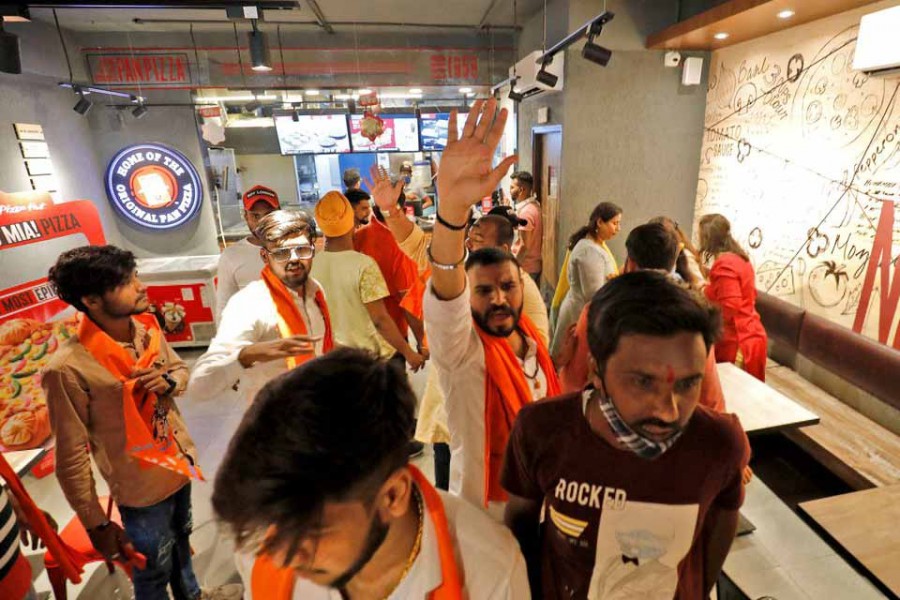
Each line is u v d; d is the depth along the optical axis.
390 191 2.99
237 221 6.73
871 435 2.68
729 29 3.51
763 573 2.07
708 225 2.85
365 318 2.32
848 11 2.98
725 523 0.94
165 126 5.74
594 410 0.82
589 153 4.51
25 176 4.50
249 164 8.52
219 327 1.64
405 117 6.35
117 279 1.47
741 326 2.78
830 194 3.20
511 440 0.93
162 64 5.64
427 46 6.03
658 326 0.67
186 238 5.99
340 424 0.45
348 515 0.48
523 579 0.71
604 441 0.81
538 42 5.15
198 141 5.84
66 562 1.62
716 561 0.98
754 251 3.96
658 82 4.39
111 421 1.52
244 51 5.76
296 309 1.71
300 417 0.44
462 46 6.08
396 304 2.88
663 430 0.72
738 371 2.49
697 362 0.69
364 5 4.89
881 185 2.83
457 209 1.01
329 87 6.04
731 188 4.20
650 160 4.59
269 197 2.38
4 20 3.10
